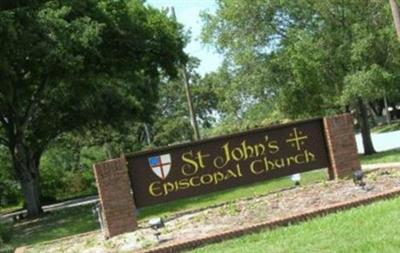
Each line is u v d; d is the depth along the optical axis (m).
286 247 8.96
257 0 34.03
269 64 34.06
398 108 70.62
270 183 21.64
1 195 51.66
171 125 66.88
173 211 19.73
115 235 13.38
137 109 36.81
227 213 12.80
